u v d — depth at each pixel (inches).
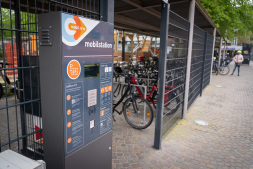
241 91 320.2
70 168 64.2
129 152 122.3
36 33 74.2
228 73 580.7
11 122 152.7
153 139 140.6
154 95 179.5
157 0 161.9
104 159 79.6
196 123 174.7
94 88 68.9
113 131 152.2
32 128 82.9
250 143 140.6
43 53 58.5
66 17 54.8
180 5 181.8
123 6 207.6
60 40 54.4
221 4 561.9
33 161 47.6
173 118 160.1
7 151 52.1
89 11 73.8
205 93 299.7
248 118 192.5
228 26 580.1
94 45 66.2
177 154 122.0
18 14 89.0
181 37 149.3
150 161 113.3
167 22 113.9
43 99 61.7
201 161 115.6
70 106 60.4
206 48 281.4
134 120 168.6
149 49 892.0
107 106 76.7
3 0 113.2
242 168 110.6
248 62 914.7
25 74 84.4
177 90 160.7
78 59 60.7
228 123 178.1
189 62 174.4
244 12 612.4
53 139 62.4
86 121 67.6
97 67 68.8
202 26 333.1
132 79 172.9
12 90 175.2
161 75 119.6
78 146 65.9
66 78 57.5
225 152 127.0
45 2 118.2
